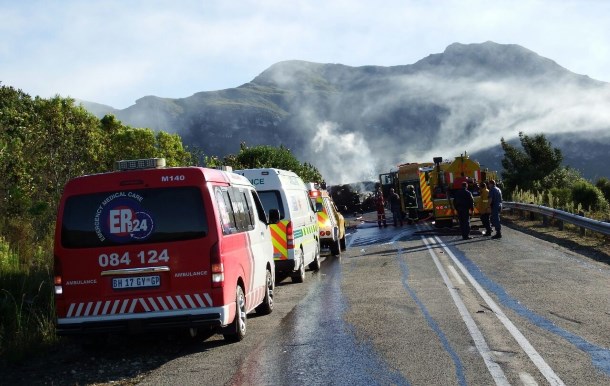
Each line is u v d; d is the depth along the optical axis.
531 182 43.66
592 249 18.42
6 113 22.03
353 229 36.16
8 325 10.45
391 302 11.85
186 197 8.92
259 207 11.98
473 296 11.99
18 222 16.81
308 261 17.02
